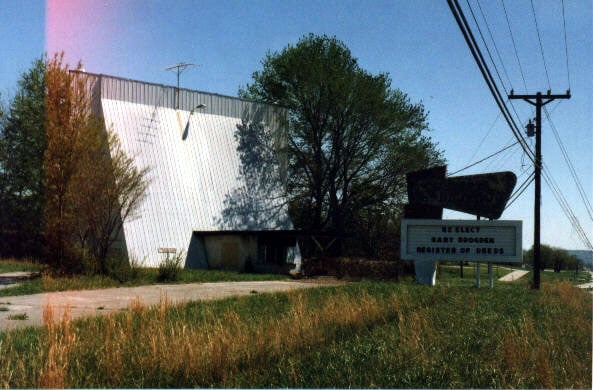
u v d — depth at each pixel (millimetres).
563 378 8664
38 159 43500
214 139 46469
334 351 9672
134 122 41812
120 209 27500
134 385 7750
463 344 10789
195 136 45312
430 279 30219
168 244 40156
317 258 36500
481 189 31344
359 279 34188
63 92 26156
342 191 53594
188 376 7945
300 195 54562
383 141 51219
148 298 20266
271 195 48562
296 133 52750
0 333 11422
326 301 17625
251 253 39844
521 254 28984
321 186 53438
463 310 16562
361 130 51719
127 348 9281
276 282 30688
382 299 18672
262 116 50656
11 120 45219
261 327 10969
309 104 52031
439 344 10641
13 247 42469
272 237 40750
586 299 24344
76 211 26375
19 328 12352
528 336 11516
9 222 43125
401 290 23234
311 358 9250
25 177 43719
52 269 26109
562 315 16516
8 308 16531
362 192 53469
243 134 48750
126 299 19672
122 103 41656
